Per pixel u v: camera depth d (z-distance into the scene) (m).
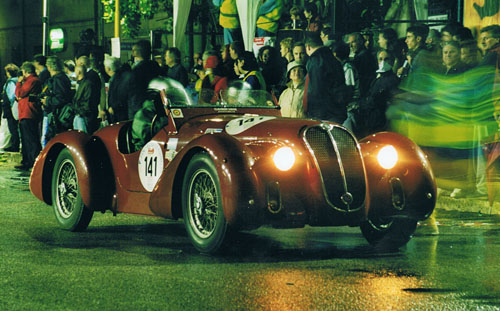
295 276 5.64
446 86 9.56
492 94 9.26
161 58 16.30
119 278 5.55
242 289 5.23
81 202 7.71
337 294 5.09
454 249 6.83
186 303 4.86
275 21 13.91
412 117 9.72
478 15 10.63
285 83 11.64
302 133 6.41
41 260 6.21
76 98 12.79
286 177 6.36
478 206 9.03
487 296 5.06
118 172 7.70
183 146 6.97
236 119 7.01
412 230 6.92
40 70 15.81
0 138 17.94
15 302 4.88
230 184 6.14
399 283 5.43
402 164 6.81
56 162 8.03
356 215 6.45
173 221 8.60
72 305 4.81
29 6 34.97
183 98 7.56
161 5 23.78
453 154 9.59
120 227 8.13
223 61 11.87
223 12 14.82
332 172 6.39
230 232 6.27
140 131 7.56
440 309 4.73
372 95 9.81
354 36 10.70
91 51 13.14
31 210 9.30
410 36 9.98
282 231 7.86
